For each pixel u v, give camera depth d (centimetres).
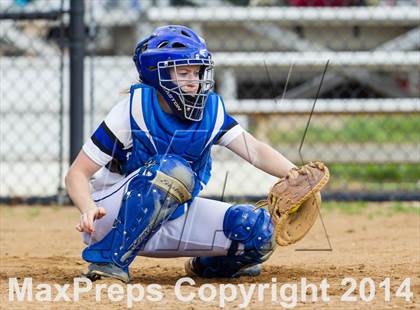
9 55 3256
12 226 2044
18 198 2469
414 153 2995
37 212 2306
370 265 1391
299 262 1446
